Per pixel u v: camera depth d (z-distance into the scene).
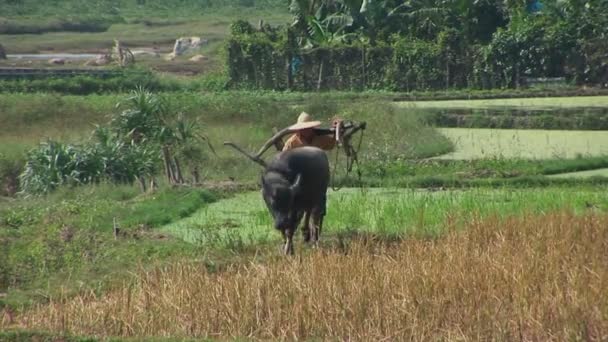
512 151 60.56
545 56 96.06
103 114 69.94
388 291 25.47
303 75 99.06
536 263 27.12
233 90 96.38
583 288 25.06
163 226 39.34
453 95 89.38
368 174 51.94
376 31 102.69
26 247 34.88
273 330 24.50
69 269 32.34
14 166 55.78
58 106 70.56
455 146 63.66
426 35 102.62
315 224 34.66
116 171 51.31
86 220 38.91
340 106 70.69
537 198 41.84
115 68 106.56
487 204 40.41
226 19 166.12
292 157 33.38
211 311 25.22
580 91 90.19
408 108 71.00
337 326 24.28
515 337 23.53
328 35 101.75
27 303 29.16
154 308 25.88
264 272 27.25
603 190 45.81
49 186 49.88
